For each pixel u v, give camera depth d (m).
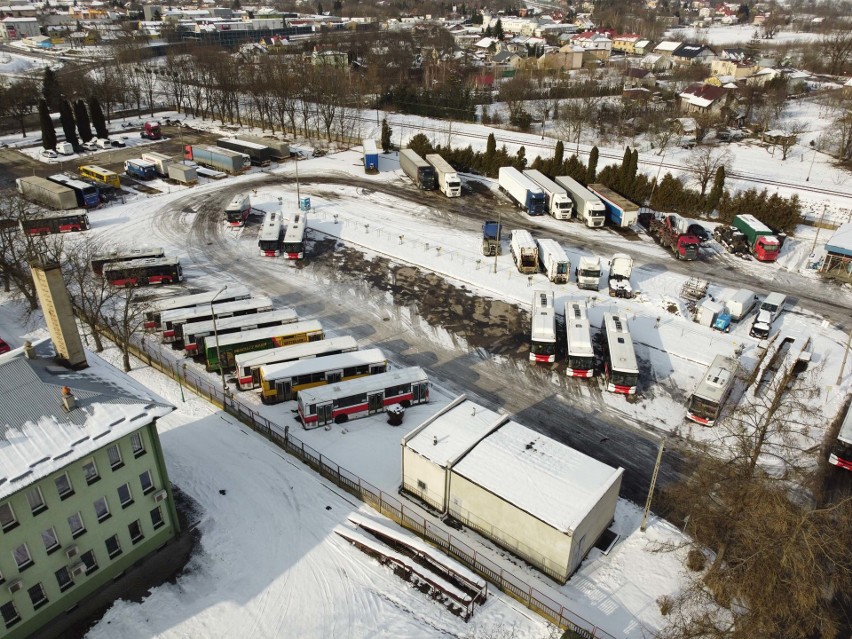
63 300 36.62
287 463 48.00
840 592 36.25
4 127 144.00
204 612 36.03
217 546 40.50
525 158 115.75
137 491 37.38
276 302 72.06
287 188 108.81
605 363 62.06
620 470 41.50
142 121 151.38
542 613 36.53
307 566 39.34
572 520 37.25
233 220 91.81
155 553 39.81
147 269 74.12
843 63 198.88
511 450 43.31
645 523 42.66
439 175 107.56
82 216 89.69
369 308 71.50
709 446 51.34
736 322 69.31
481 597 37.41
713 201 95.62
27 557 32.75
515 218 97.19
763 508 33.56
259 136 137.50
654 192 99.50
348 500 44.78
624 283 74.69
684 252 82.94
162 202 101.94
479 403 56.06
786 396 56.69
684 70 185.88
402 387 54.06
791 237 90.69
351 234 90.56
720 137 132.00
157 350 62.66
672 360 62.94
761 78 172.38
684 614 36.28
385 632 35.16
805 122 139.88
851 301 74.56
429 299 73.69
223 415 53.12
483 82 186.38
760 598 31.44
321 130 142.75
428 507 44.28
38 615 33.91
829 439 52.19
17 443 32.06
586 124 138.75
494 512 40.31
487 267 81.06
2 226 76.00
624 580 39.03
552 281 77.25
